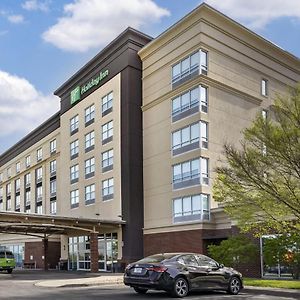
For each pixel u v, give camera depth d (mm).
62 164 48375
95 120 42219
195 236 30672
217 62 33594
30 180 59531
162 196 34438
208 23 33406
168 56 35594
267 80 37406
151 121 36688
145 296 14773
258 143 15789
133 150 36812
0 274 32312
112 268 36438
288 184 15258
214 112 32688
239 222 17422
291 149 14852
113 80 39750
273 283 18844
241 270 25141
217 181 18188
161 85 36062
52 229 37344
